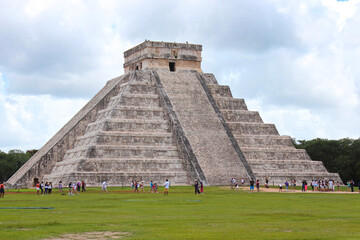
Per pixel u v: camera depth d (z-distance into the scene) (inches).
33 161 4195.4
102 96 4485.7
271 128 4522.6
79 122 4266.7
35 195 2805.1
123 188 3412.9
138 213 1658.5
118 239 1142.3
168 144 4015.8
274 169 4205.2
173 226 1330.0
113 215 1592.0
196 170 3754.9
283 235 1187.9
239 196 2596.0
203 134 4037.9
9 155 5743.1
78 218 1502.2
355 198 2477.9
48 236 1179.3
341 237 1160.2
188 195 2674.7
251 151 4247.0
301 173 4220.0
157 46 4562.0
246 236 1171.9
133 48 4751.5
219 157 3892.7
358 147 5216.5
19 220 1446.9
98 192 3026.6
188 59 4645.7
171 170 3848.4
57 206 1939.0
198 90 4443.9
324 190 3491.6
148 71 4498.0
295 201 2250.2
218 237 1157.1
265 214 1631.4
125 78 4554.6
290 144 4478.3
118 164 3759.8
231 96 4736.7
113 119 4005.9
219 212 1696.6
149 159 3836.1
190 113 4192.9
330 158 5570.9
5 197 2593.5
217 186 3634.4
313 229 1286.9
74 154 3991.1
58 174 3833.7
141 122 4077.3
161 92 4318.4
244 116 4542.3
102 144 3853.3
